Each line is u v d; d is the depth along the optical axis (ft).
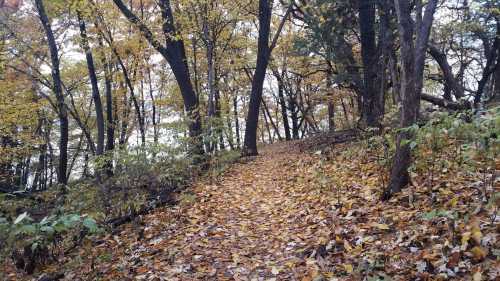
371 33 38.04
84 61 59.62
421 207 16.69
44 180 74.38
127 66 61.21
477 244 12.01
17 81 45.39
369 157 28.25
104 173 26.48
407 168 19.01
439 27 43.21
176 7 45.29
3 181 46.70
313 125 88.53
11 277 19.35
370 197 20.20
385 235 15.56
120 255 20.04
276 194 29.19
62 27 46.68
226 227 22.26
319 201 22.94
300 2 51.37
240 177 37.96
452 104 33.96
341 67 45.60
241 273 15.75
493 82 59.88
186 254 18.45
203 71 70.44
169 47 40.60
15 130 51.80
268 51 52.34
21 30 43.04
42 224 9.50
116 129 65.67
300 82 91.76
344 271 13.75
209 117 42.70
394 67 34.27
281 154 52.03
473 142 14.67
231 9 50.72
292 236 18.86
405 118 18.57
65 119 37.19
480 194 15.49
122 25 50.90
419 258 12.78
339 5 39.27
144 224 24.16
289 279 14.51
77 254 20.15
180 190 31.27
